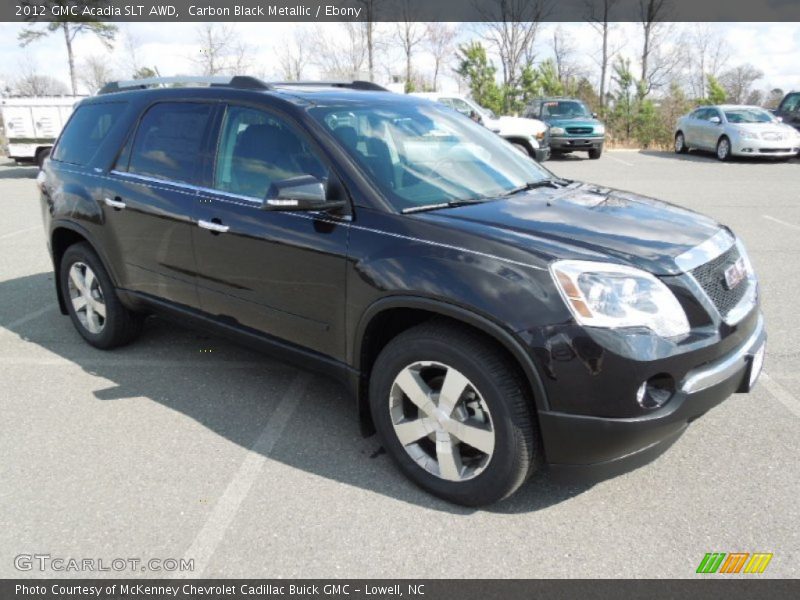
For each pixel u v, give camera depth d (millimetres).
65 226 4664
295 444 3520
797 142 18047
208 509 2971
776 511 2887
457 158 3654
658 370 2533
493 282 2650
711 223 3264
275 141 3492
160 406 3961
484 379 2707
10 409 3947
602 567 2578
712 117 19656
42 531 2838
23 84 33938
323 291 3203
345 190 3158
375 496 3057
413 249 2873
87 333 4883
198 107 3914
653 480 3133
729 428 3582
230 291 3684
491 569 2582
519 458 2723
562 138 19766
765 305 5668
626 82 25891
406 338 2938
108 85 4789
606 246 2738
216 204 3652
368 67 27969
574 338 2523
